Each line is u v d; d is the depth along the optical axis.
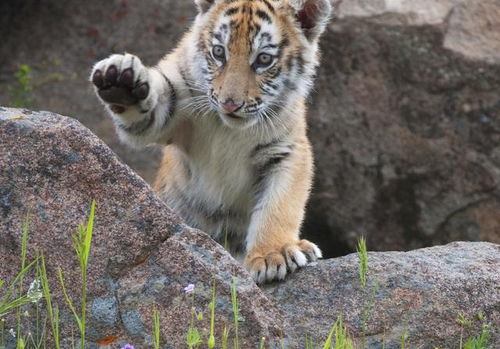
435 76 18.41
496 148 18.22
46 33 20.50
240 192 12.10
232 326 8.66
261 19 11.75
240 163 11.90
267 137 11.71
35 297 8.15
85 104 19.77
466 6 18.78
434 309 9.70
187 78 11.76
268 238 11.32
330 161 18.42
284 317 9.56
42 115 9.45
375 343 9.50
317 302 9.83
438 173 18.23
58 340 8.31
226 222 12.38
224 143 11.79
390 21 18.61
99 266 8.78
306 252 10.88
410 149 18.30
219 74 11.55
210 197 12.22
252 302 8.83
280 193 11.64
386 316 9.64
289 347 9.07
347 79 18.53
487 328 9.47
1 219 8.80
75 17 20.58
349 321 9.61
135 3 20.58
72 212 8.91
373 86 18.48
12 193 8.87
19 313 8.40
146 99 10.84
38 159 8.98
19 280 8.63
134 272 8.83
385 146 18.34
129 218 8.98
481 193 18.16
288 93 11.91
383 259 10.34
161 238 8.98
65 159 9.02
